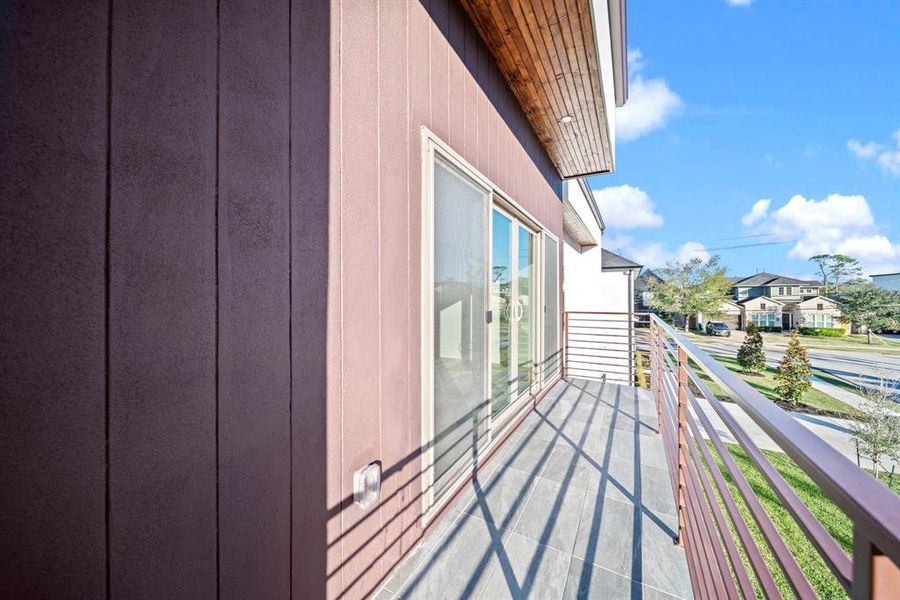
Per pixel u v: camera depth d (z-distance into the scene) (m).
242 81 0.91
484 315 2.31
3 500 0.58
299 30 1.07
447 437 1.90
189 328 0.81
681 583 1.40
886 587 0.37
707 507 1.22
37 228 0.61
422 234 1.65
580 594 1.35
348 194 1.25
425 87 1.68
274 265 1.00
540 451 2.53
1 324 0.58
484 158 2.34
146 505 0.74
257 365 0.95
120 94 0.70
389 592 1.36
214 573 0.86
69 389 0.64
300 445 1.08
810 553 2.95
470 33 2.14
